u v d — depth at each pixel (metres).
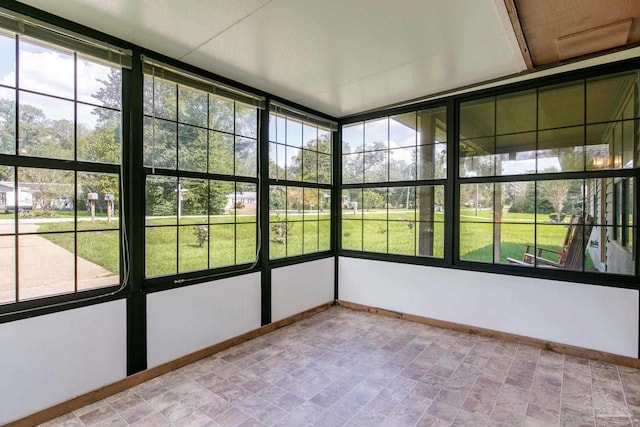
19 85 1.99
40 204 2.07
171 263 2.73
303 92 3.47
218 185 3.09
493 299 3.34
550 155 3.12
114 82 2.39
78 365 2.19
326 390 2.40
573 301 2.95
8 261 1.96
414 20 2.12
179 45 2.46
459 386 2.45
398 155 4.02
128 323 2.43
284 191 3.81
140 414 2.12
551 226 3.12
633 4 1.95
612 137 2.84
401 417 2.10
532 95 3.19
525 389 2.40
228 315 3.12
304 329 3.60
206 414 2.13
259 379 2.55
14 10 1.91
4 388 1.91
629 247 2.79
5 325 1.91
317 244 4.29
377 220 4.20
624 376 2.57
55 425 2.00
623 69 2.76
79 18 2.09
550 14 2.05
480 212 3.48
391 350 3.06
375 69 2.89
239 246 3.27
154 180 2.62
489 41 2.39
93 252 2.30
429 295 3.73
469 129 3.53
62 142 2.16
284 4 1.94
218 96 3.04
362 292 4.26
